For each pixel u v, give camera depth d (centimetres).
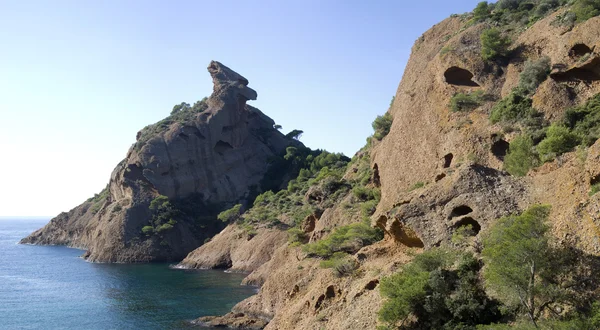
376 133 7256
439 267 2669
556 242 2297
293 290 4325
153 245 11969
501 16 5938
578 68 4153
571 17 4638
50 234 17462
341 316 3195
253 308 4969
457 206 3159
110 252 11806
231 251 10194
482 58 5262
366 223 5047
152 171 13700
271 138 18338
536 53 4803
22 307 5903
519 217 2352
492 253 2292
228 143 15875
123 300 6306
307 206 8925
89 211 16425
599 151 2533
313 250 5316
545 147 3512
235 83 17188
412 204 3394
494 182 3175
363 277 3472
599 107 3691
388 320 2630
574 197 2511
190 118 15688
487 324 2305
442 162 4647
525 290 2133
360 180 7681
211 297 6406
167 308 5728
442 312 2483
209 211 13850
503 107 4419
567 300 2102
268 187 15275
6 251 14388
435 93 5441
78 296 6662
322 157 14462
